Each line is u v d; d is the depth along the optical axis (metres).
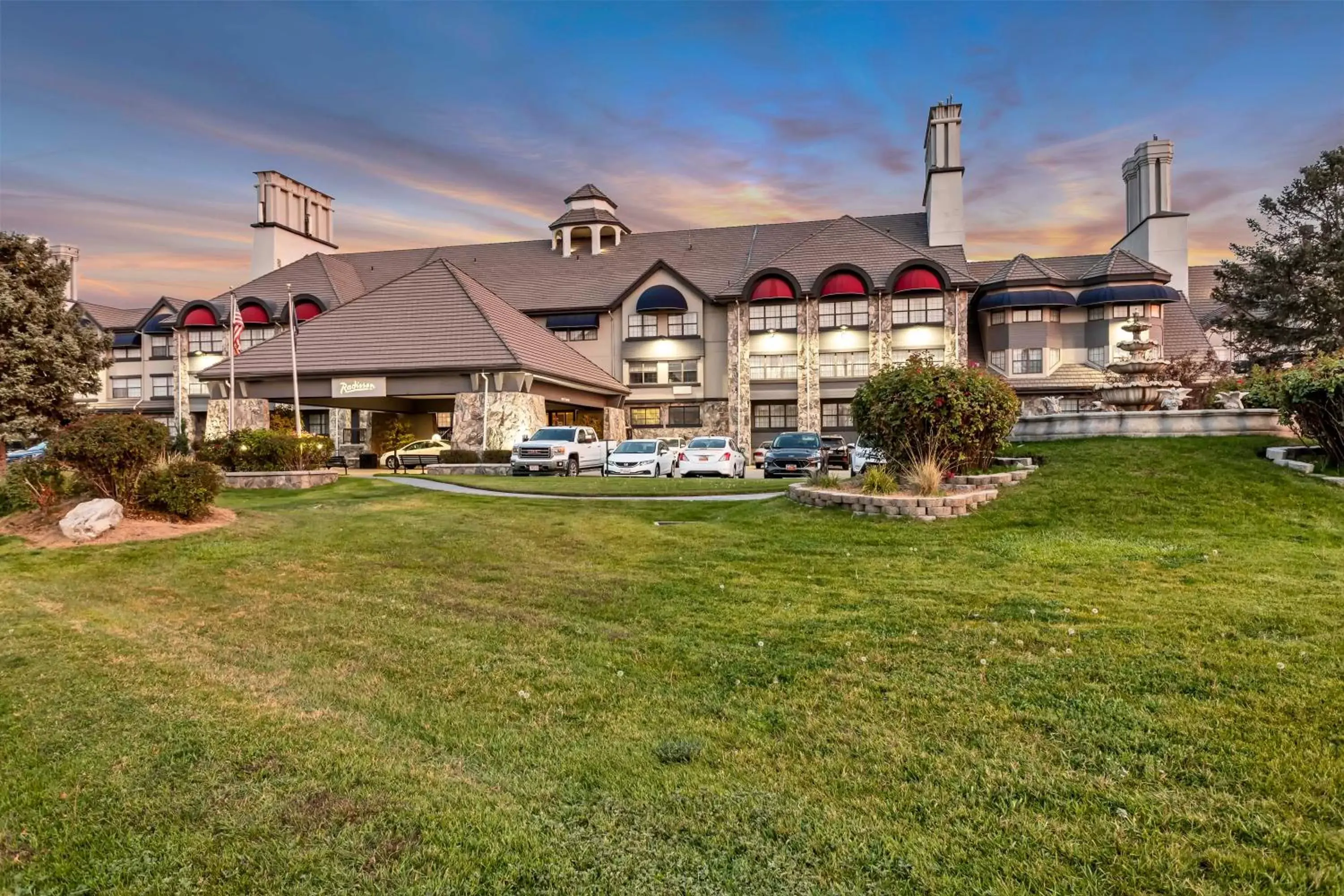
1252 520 10.54
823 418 45.03
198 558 10.20
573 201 53.47
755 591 7.85
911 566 8.84
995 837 3.24
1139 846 3.12
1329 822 3.23
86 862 3.22
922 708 4.60
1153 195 46.44
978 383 13.29
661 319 46.47
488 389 30.19
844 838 3.28
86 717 4.73
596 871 3.10
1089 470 13.25
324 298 47.22
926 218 49.59
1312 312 37.25
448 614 7.22
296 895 2.97
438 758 4.13
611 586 8.27
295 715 4.76
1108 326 41.72
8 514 13.88
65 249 59.16
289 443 22.48
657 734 4.38
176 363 50.28
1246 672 4.88
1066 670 5.09
